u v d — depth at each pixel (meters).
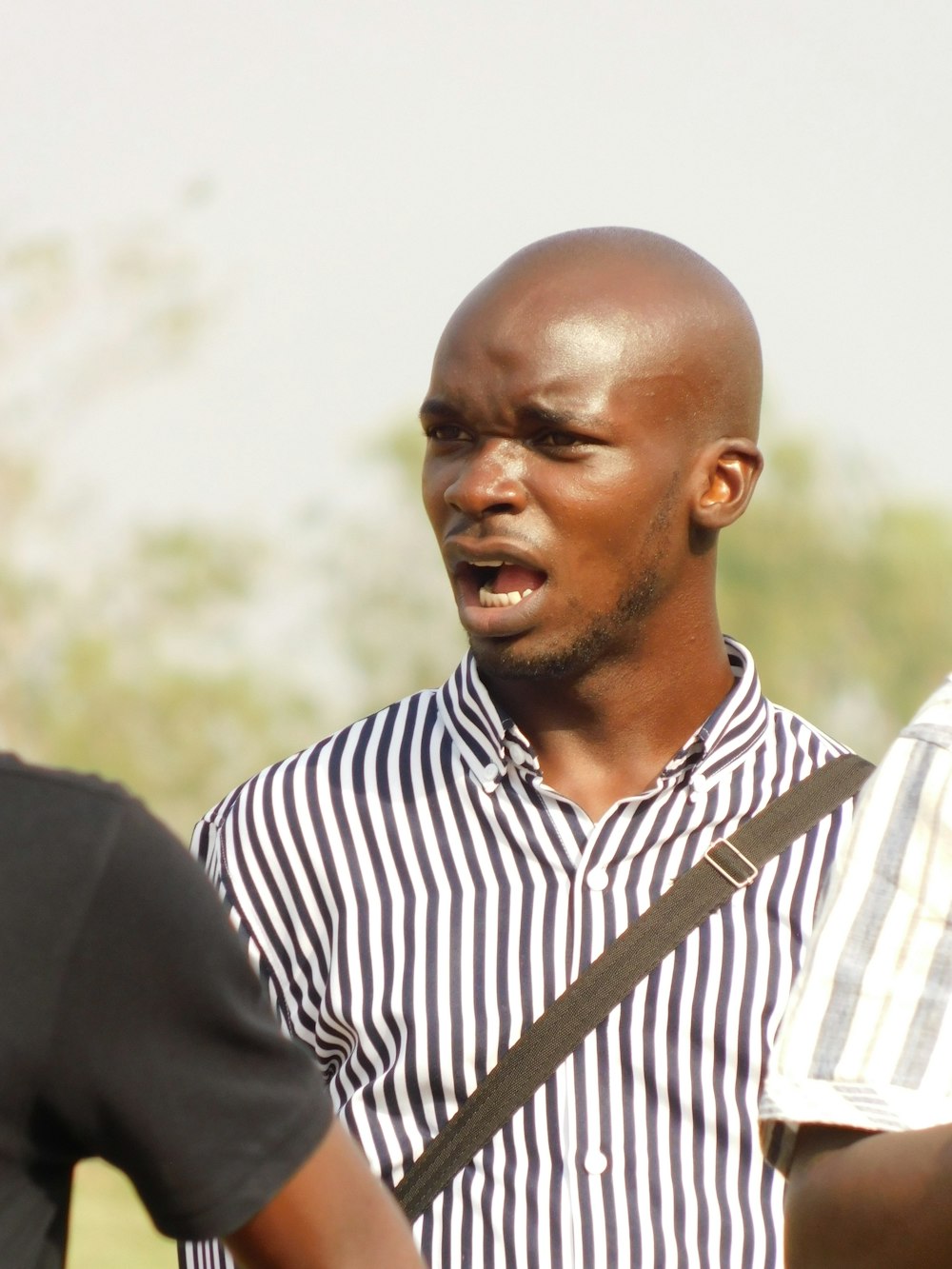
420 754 10.41
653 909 9.77
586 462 9.76
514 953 9.83
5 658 84.88
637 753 10.23
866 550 86.62
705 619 10.34
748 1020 9.61
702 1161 9.48
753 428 10.46
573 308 9.89
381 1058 9.86
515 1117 9.52
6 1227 5.88
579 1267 9.31
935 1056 6.14
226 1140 6.05
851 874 6.38
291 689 86.69
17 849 5.96
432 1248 9.45
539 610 9.80
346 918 10.13
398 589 89.62
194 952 6.07
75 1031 5.93
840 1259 6.02
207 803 82.69
